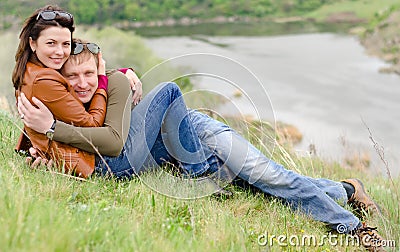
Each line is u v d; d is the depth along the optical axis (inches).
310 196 221.8
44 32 198.2
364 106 1438.2
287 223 215.6
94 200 196.5
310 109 1400.1
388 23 2679.6
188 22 3976.4
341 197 233.9
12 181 187.0
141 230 173.9
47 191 192.2
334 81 1769.2
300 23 3880.4
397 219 235.9
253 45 2659.9
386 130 1220.5
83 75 207.2
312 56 2285.9
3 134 249.9
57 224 156.2
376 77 1831.9
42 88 198.4
